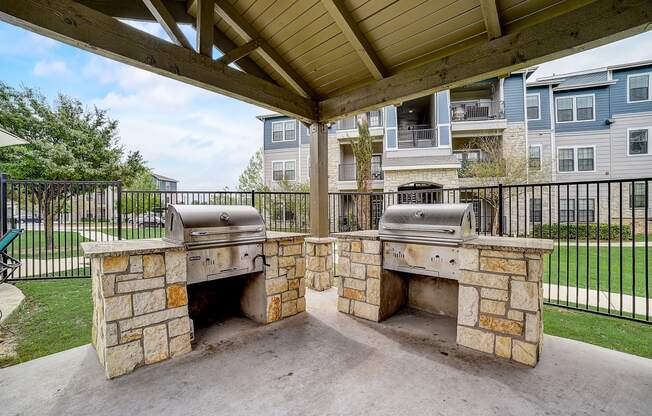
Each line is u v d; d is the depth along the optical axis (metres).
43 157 8.67
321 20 3.07
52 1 1.98
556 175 12.39
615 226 10.41
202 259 2.55
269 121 15.43
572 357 2.34
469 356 2.36
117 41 2.26
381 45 3.15
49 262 6.08
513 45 2.49
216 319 3.15
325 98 4.12
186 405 1.80
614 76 12.31
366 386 1.98
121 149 10.39
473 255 2.46
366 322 3.06
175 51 2.59
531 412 1.72
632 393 1.89
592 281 4.94
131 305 2.15
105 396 1.88
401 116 14.32
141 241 2.65
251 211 2.97
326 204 4.26
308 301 3.72
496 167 10.59
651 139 11.77
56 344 2.63
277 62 3.49
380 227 3.04
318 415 1.71
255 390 1.95
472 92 12.82
